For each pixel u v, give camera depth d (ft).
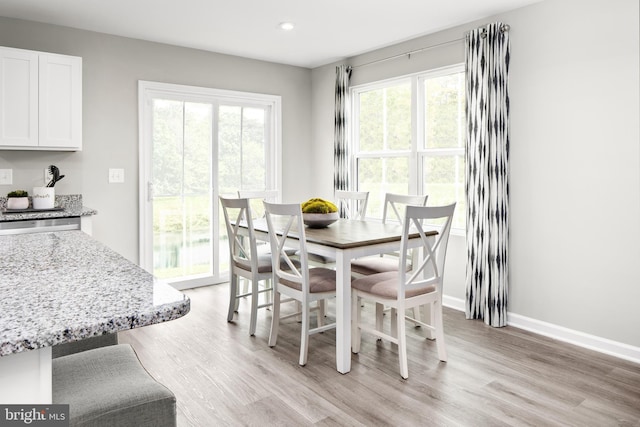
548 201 10.69
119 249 13.61
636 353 9.27
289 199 17.39
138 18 11.84
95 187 13.11
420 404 7.43
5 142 10.84
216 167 15.58
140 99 13.73
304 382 8.22
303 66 17.37
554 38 10.43
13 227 10.28
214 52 15.21
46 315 2.66
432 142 13.66
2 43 11.60
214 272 15.70
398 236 9.46
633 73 9.18
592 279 9.98
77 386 3.50
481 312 11.81
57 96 11.50
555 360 9.27
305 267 8.89
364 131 15.96
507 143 11.32
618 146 9.46
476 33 11.57
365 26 12.55
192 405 7.38
